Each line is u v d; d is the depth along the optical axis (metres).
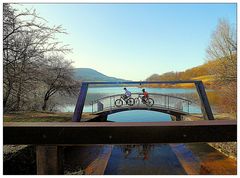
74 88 19.19
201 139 2.32
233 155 6.96
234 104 17.91
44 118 10.55
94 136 2.33
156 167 6.67
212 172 6.13
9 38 11.62
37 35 13.12
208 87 21.31
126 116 18.89
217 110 19.02
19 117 10.62
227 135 2.33
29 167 5.53
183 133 2.31
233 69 19.25
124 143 2.32
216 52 21.25
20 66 12.33
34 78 13.77
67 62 18.83
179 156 7.64
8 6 11.01
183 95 22.22
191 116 12.36
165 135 2.31
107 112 14.52
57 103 20.55
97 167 6.67
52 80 17.47
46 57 15.21
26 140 2.36
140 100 14.91
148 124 2.35
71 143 2.34
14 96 13.51
